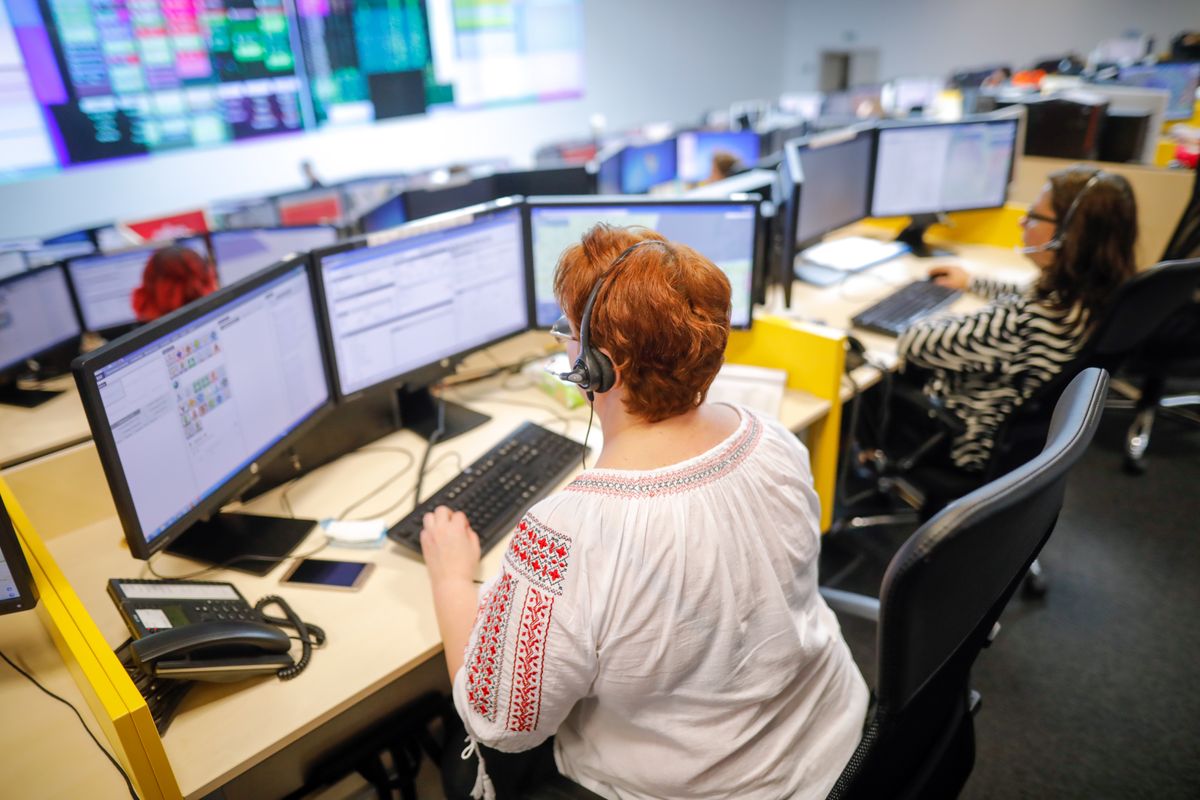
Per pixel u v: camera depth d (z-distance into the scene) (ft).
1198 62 13.94
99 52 15.48
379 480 4.85
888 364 6.11
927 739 3.08
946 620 2.25
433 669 4.63
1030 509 2.24
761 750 2.81
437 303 5.27
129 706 2.72
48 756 3.20
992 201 8.86
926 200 8.64
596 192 10.87
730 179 7.72
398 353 5.14
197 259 7.68
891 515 7.64
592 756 3.05
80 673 3.31
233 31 16.99
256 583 3.97
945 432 6.07
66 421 6.48
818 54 28.12
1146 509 7.84
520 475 4.59
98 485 4.56
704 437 2.72
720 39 26.71
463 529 4.00
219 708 3.24
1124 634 6.37
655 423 2.73
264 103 17.90
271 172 18.42
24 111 15.01
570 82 23.30
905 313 6.92
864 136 8.02
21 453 5.94
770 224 6.78
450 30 20.40
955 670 2.76
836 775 2.92
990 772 5.27
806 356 5.68
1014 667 6.10
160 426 3.56
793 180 6.68
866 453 6.97
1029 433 5.63
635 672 2.54
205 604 3.63
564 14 22.47
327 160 19.26
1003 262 8.50
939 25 25.05
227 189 17.85
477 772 3.50
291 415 4.52
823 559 7.38
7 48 14.58
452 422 5.47
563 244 5.72
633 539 2.46
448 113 21.04
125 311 8.16
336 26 18.42
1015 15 23.56
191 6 16.29
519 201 5.55
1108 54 19.48
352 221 8.66
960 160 8.53
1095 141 9.19
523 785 3.22
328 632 3.63
